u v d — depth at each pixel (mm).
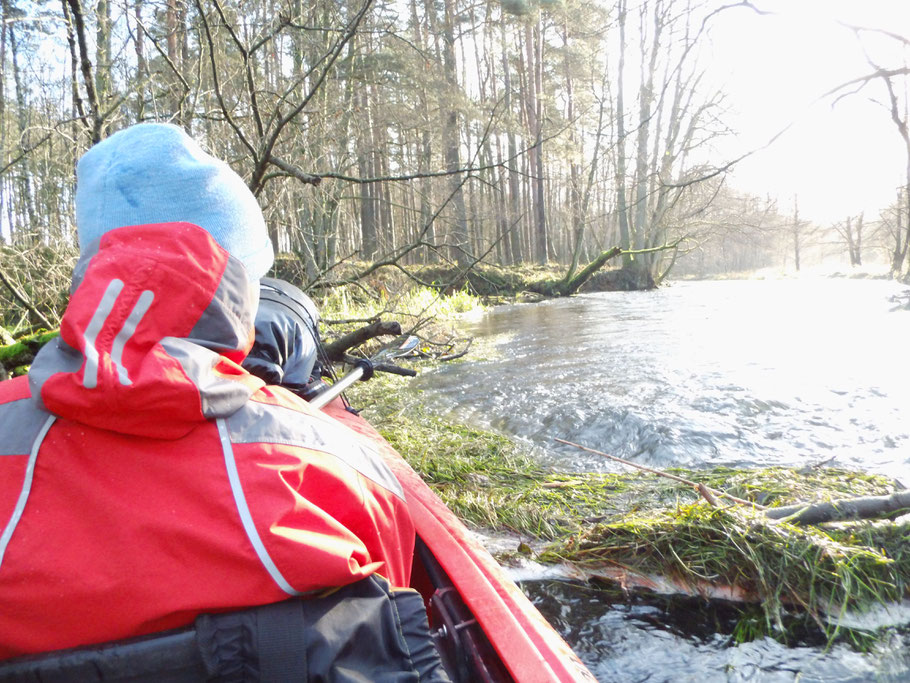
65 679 905
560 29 21453
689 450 4617
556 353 8688
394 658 1062
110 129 6375
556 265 26391
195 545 907
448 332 11133
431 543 1974
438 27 16297
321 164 9828
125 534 902
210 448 945
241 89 6480
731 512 2846
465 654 1595
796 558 2625
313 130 8555
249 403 1021
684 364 7410
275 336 2166
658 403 5727
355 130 11883
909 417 5102
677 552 2805
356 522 1052
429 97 16516
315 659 953
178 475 924
